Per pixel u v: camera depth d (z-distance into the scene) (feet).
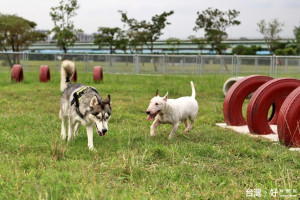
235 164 20.04
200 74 95.55
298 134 24.76
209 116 36.55
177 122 25.86
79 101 22.07
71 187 15.43
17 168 17.80
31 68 103.71
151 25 161.58
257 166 19.58
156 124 26.13
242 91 32.78
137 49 176.55
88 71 106.01
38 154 20.38
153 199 14.47
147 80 75.05
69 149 21.36
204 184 16.61
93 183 15.93
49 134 25.26
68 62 26.21
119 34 166.30
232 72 91.56
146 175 17.54
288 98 25.11
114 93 53.21
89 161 19.35
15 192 14.73
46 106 38.50
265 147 24.22
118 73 102.68
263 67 91.20
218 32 160.76
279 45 184.85
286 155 21.65
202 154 21.83
